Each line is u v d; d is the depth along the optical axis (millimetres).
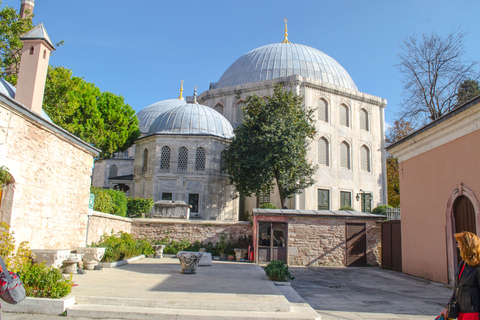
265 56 37625
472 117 11352
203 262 15039
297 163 25547
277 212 18516
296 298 9023
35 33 10992
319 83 33375
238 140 26188
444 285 12469
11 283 4344
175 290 8445
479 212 11031
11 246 8023
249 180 25375
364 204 30922
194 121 29500
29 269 7551
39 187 10117
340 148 34250
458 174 12219
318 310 8328
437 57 26031
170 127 29359
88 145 12922
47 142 10477
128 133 27875
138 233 19438
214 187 28250
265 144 24781
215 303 7348
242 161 25141
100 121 23688
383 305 9234
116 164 37344
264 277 11734
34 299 6863
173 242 19250
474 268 4344
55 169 11000
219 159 28875
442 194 13195
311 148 32156
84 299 7281
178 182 27781
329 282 13031
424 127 13820
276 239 18359
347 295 10531
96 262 11805
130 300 7273
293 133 25344
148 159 28891
